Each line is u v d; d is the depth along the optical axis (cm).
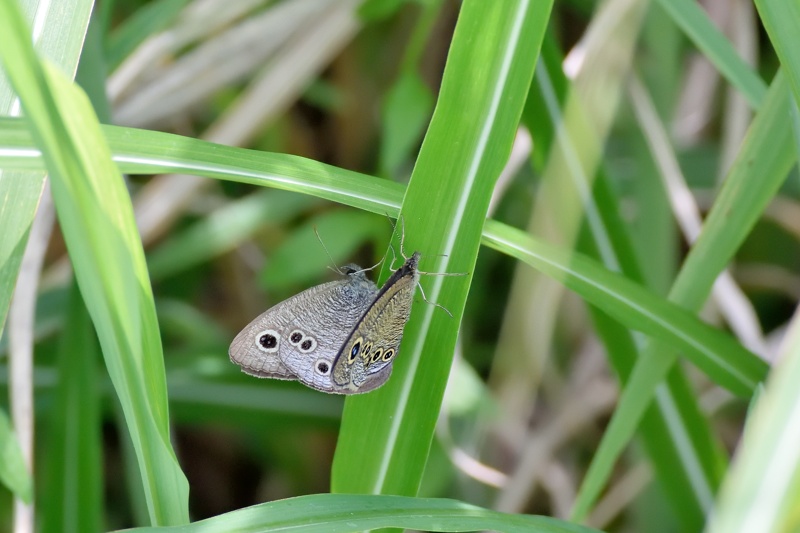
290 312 35
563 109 36
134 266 32
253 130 42
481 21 33
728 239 35
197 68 42
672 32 41
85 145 31
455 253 34
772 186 34
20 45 31
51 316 41
